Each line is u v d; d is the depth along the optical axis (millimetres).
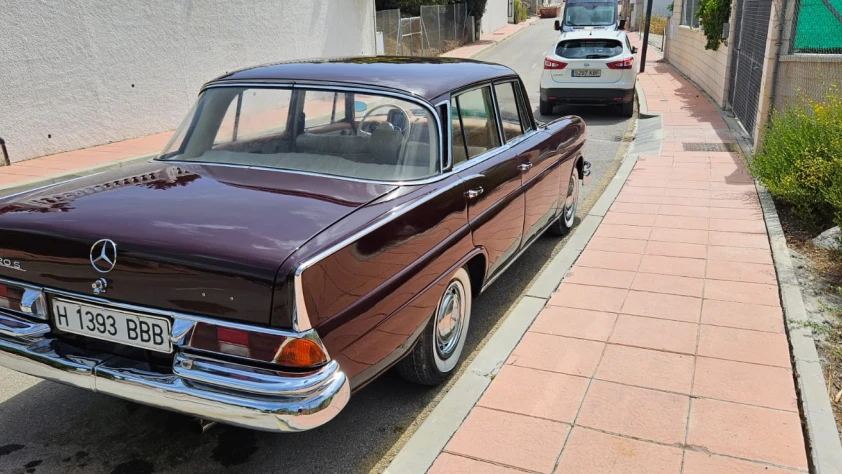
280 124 3688
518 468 2893
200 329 2475
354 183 3250
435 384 3705
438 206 3299
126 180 3312
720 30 13883
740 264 5266
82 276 2650
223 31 14617
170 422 3436
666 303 4566
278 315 2373
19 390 3750
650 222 6465
